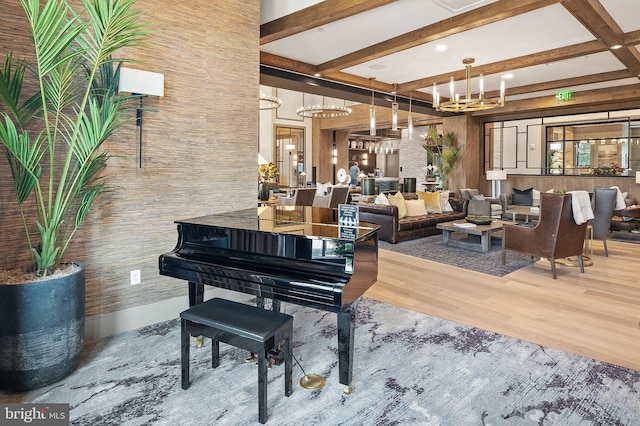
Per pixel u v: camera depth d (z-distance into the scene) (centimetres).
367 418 188
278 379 224
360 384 219
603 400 205
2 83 195
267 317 200
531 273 460
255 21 355
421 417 189
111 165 276
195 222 260
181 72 305
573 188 898
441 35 447
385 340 278
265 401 183
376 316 324
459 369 236
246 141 352
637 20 431
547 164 1075
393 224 634
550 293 386
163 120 298
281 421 185
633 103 798
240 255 236
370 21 439
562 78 692
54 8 193
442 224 632
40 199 216
